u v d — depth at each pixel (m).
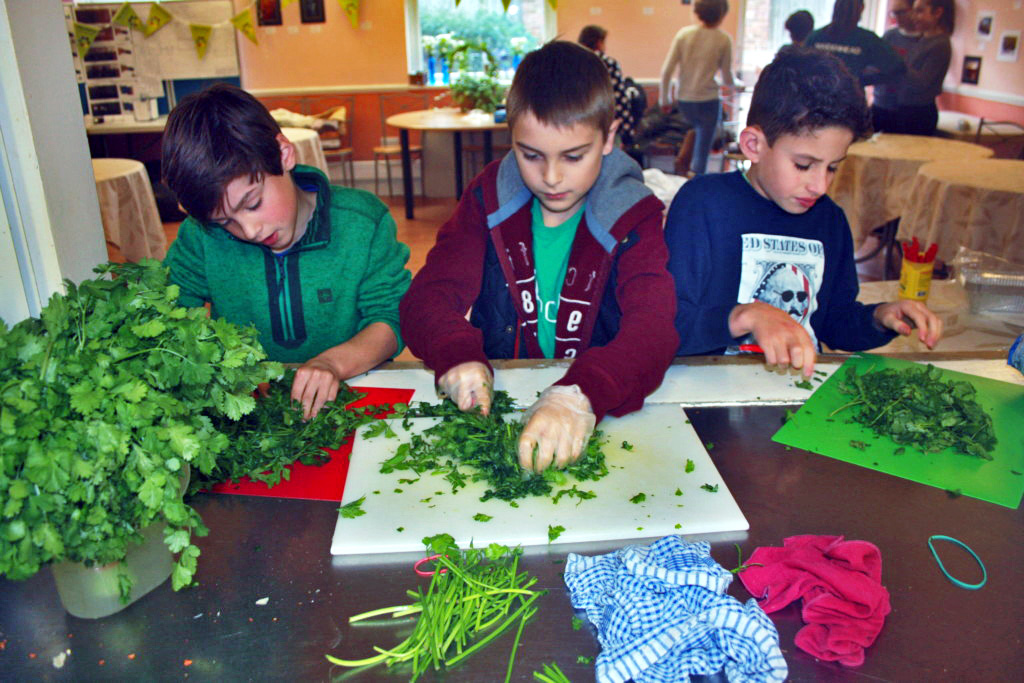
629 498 0.97
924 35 4.48
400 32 7.05
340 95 7.20
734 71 7.30
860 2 4.39
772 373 1.32
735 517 0.93
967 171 3.41
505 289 1.48
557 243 1.45
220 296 1.52
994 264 2.12
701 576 0.76
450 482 1.01
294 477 1.04
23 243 1.16
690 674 0.73
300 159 5.17
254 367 0.90
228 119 1.16
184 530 0.78
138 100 6.80
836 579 0.78
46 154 1.16
